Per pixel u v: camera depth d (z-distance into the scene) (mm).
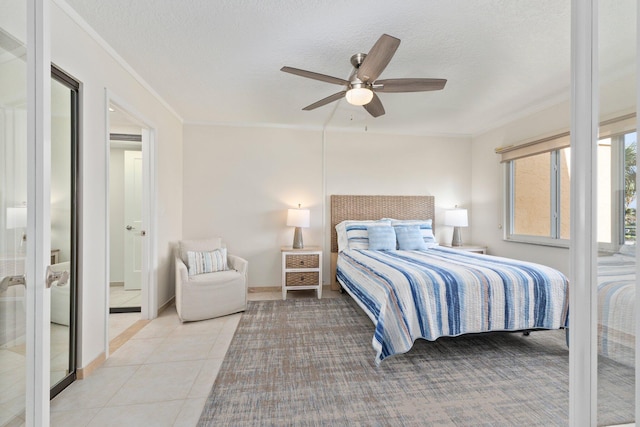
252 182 4277
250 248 4266
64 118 1916
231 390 1857
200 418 1602
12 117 897
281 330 2834
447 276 2285
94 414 1637
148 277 3160
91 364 2080
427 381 1962
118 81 2451
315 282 3938
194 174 4145
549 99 3340
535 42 2221
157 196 3227
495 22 1984
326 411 1657
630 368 676
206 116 3971
